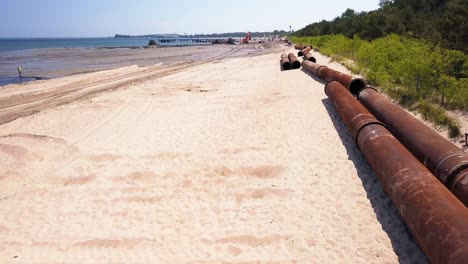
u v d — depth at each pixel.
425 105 9.62
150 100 15.50
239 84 18.77
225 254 5.07
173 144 9.60
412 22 30.97
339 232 5.29
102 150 9.39
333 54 27.91
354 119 8.02
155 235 5.63
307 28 87.38
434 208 4.19
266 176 7.51
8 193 7.43
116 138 10.44
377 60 16.00
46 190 7.43
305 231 5.40
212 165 8.02
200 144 9.45
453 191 4.97
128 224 6.00
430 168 5.68
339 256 4.79
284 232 5.43
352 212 5.71
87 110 14.12
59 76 26.98
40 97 17.70
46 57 49.62
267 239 5.31
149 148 9.40
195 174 7.70
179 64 34.06
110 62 39.66
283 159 8.01
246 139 9.51
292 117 11.05
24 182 7.91
